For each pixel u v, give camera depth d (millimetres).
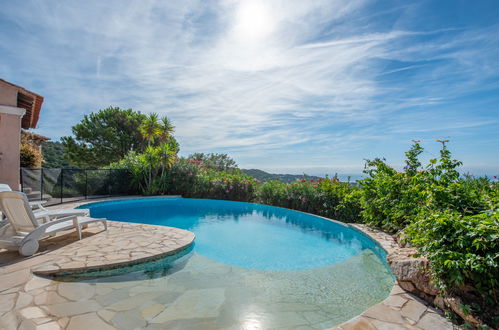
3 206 4176
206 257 4863
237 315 2768
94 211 9930
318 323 2672
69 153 24219
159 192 14008
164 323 2518
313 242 6367
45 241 4801
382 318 2469
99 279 3514
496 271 2311
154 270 4012
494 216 2453
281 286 3654
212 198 13750
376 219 6434
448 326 2342
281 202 11148
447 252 2520
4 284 3066
